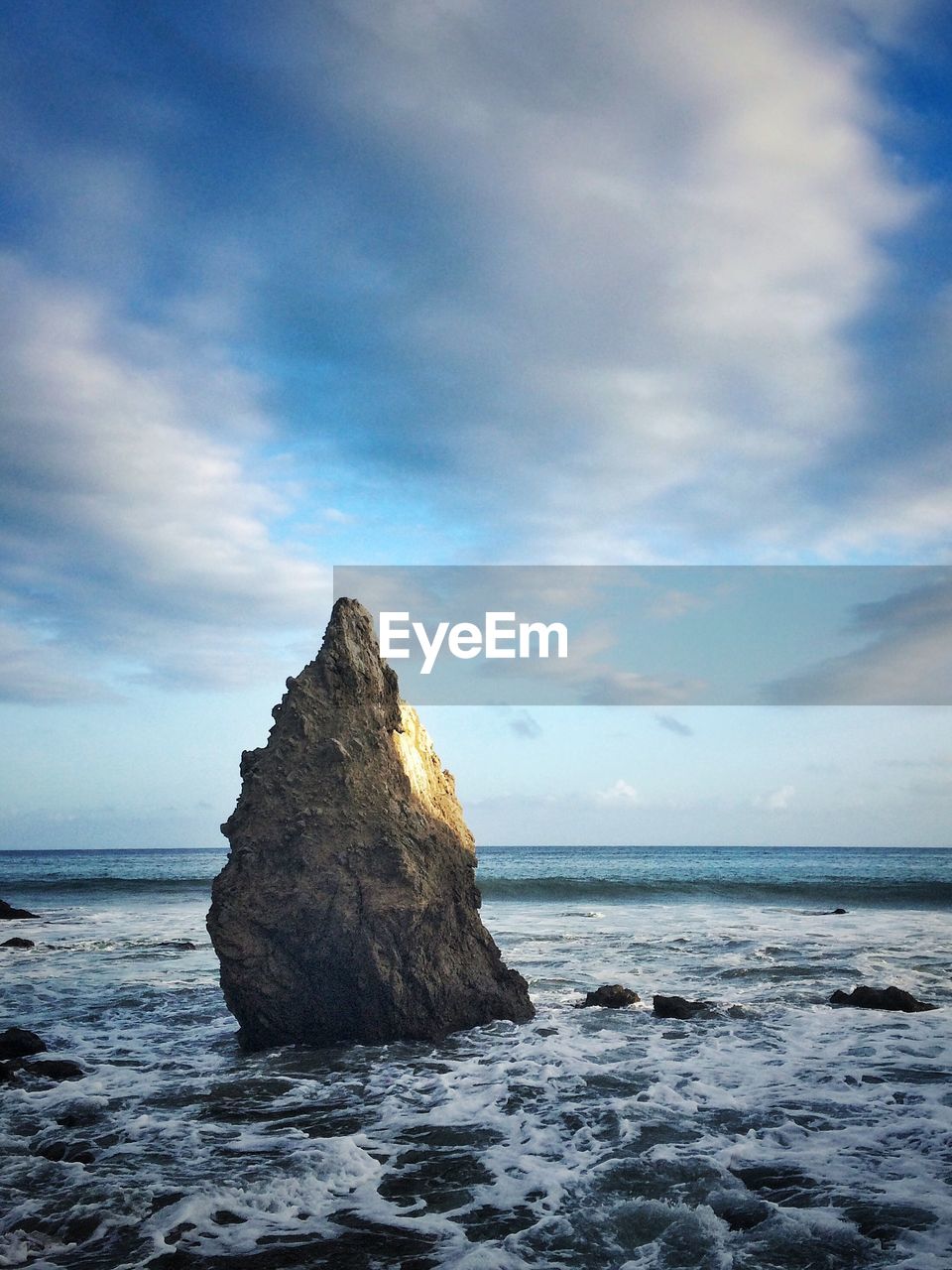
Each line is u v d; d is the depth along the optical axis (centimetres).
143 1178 852
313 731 1459
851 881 5453
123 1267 686
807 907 3834
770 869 7625
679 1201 793
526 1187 829
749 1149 909
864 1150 902
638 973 1952
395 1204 797
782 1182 829
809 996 1681
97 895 4675
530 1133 966
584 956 2205
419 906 1362
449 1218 766
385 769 1470
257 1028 1333
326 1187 831
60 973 2030
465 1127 988
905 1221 744
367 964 1322
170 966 2130
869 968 1986
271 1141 949
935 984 1803
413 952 1353
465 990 1424
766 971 1956
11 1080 1177
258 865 1380
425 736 1702
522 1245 715
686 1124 986
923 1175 838
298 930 1337
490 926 2973
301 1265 688
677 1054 1266
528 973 1962
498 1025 1418
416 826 1440
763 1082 1132
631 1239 724
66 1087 1149
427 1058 1255
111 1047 1371
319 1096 1098
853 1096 1074
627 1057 1255
